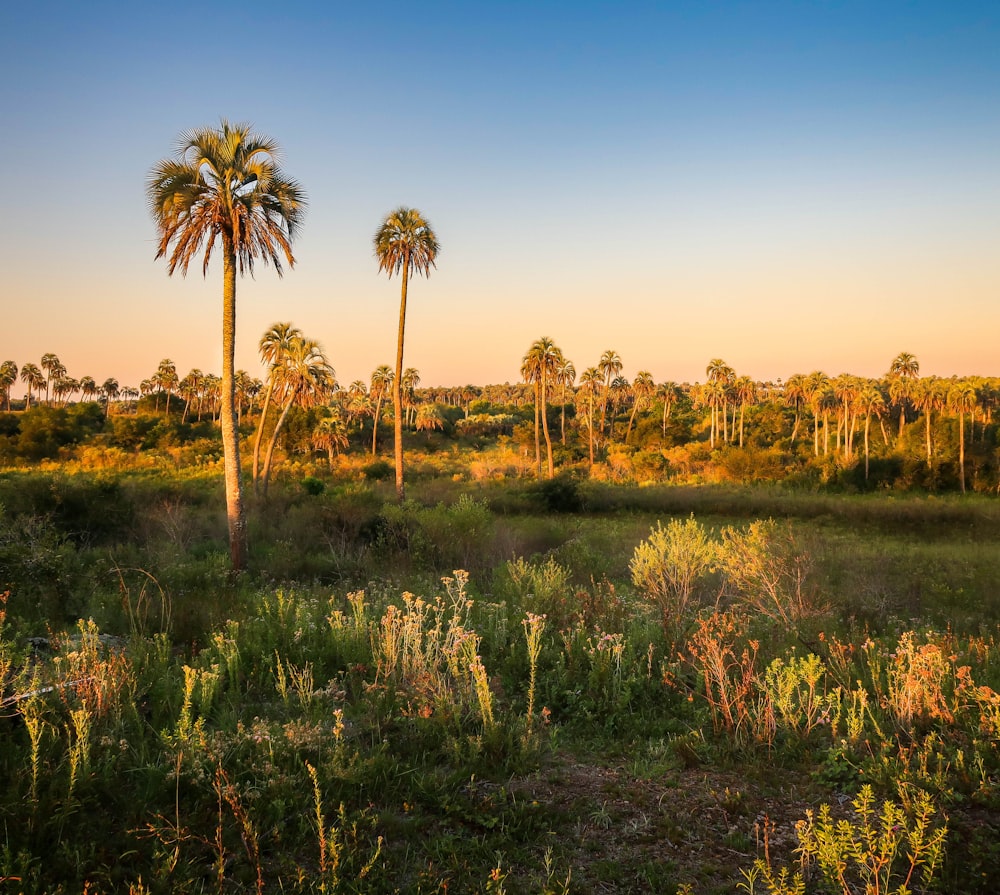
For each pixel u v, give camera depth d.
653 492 40.25
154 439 65.31
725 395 86.94
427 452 77.62
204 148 13.94
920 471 54.62
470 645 6.23
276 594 9.83
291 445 60.06
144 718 5.02
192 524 19.23
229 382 14.30
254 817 3.71
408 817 3.94
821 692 5.98
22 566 8.55
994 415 82.94
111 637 7.07
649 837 3.80
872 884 3.24
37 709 4.41
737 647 7.05
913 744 4.64
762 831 3.89
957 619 10.57
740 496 40.28
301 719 5.03
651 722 5.53
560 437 91.12
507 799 4.21
